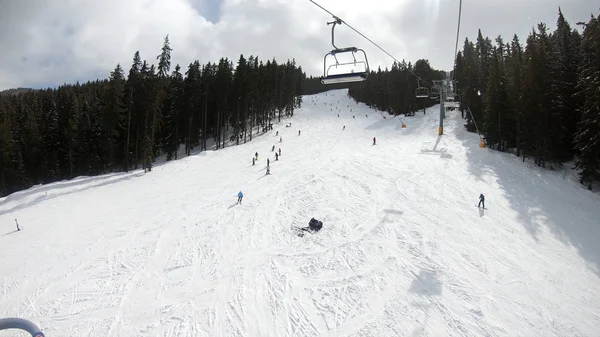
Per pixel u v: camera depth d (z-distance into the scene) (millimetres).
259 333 11062
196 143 59844
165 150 54094
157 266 15641
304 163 35438
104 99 43281
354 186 26484
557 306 12453
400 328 11172
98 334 11141
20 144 49219
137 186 31078
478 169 30359
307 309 12305
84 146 48844
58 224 21578
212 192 27234
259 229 19469
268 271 14961
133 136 46750
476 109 46594
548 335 10914
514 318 11688
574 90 30891
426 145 41469
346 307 12375
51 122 52656
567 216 20891
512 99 35062
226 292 13422
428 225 19250
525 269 14961
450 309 12117
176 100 51344
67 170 50969
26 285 14312
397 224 19438
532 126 31281
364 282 13930
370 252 16406
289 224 20047
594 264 15547
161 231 19688
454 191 25000
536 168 30797
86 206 25391
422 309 12125
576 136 27031
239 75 55875
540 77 30578
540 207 22188
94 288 13930
